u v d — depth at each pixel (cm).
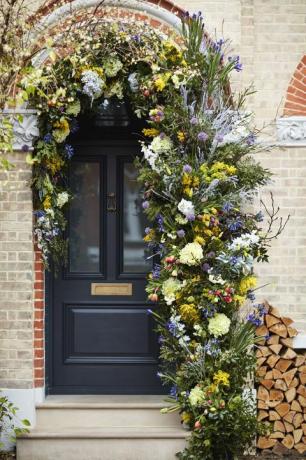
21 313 743
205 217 709
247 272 718
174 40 749
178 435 724
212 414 694
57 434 727
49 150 733
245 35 759
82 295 785
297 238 756
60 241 754
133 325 784
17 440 727
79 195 789
